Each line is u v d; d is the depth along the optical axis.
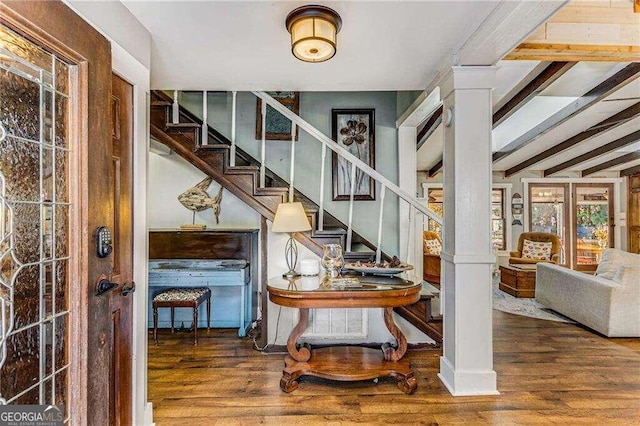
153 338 3.38
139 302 1.87
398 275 2.81
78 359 1.20
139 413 1.87
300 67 2.55
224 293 3.74
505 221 7.29
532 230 7.31
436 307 3.42
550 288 4.37
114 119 1.68
